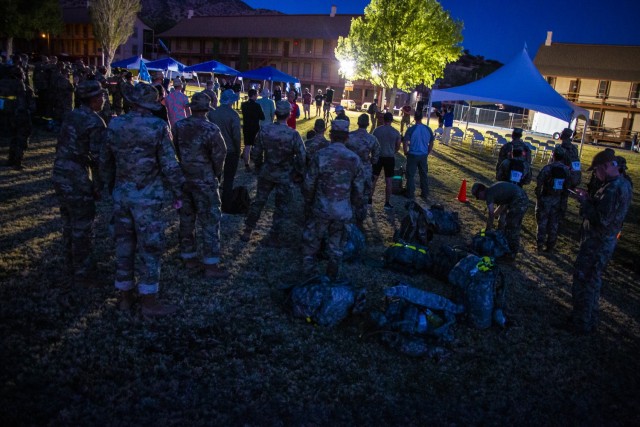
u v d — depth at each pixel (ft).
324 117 81.87
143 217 13.37
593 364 14.66
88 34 239.30
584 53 152.76
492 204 22.34
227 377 11.91
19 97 28.09
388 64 96.63
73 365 11.67
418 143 32.63
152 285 13.92
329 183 16.63
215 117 24.00
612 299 20.03
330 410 11.23
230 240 21.30
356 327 14.90
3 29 149.07
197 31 234.17
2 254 17.22
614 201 15.17
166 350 12.75
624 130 126.11
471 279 16.03
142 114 13.14
